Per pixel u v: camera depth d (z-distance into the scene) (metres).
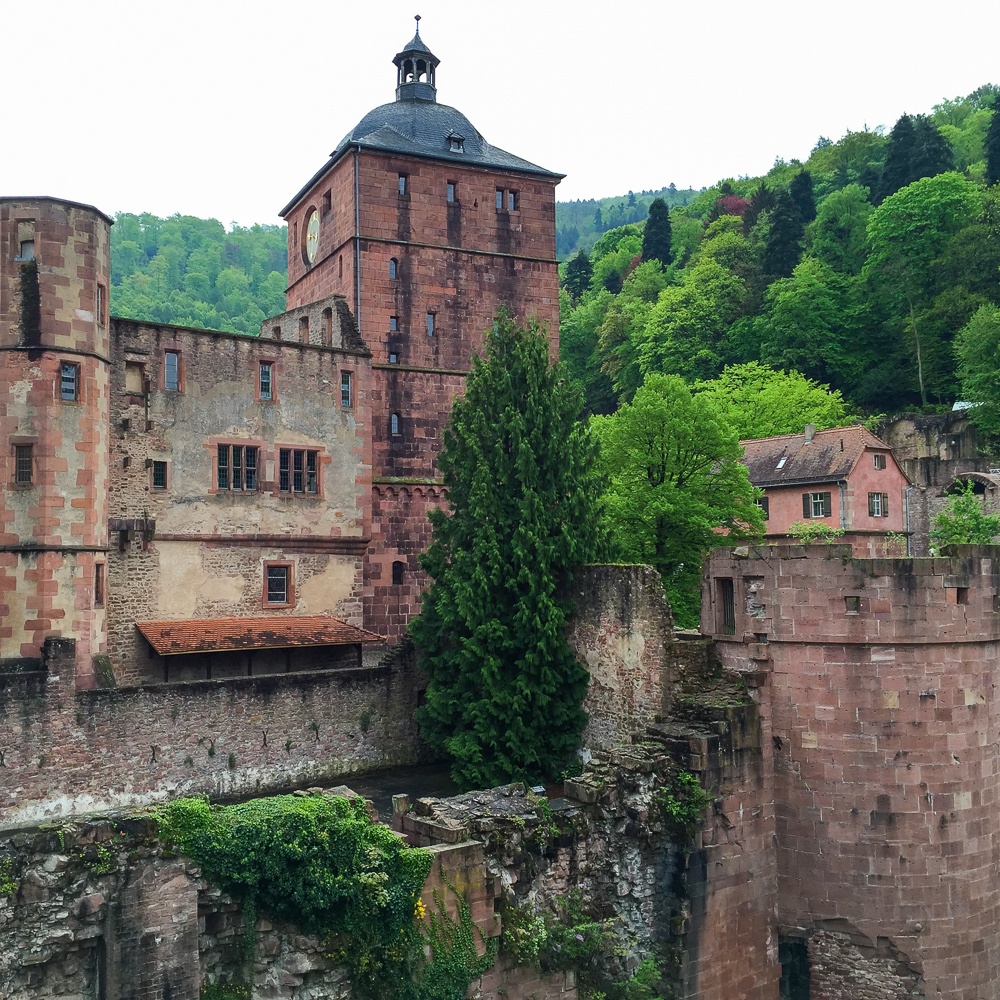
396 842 17.28
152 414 33.19
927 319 69.62
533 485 28.83
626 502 36.97
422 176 43.38
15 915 14.61
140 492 32.84
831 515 54.28
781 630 22.47
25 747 25.38
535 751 27.81
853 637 21.67
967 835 21.78
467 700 28.70
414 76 47.72
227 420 34.84
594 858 20.67
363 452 38.12
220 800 28.83
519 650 28.39
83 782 26.31
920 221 71.25
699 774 21.36
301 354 36.62
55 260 28.48
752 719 22.30
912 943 21.22
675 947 20.88
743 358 79.88
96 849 15.17
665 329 83.19
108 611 31.98
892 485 55.75
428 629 30.53
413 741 32.94
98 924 15.15
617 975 20.44
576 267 118.56
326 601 37.28
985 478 53.59
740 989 21.67
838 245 83.38
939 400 68.88
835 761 21.78
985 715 22.33
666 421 37.78
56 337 28.41
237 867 16.05
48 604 27.86
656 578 25.62
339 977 16.75
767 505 57.50
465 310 44.03
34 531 27.94
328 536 37.00
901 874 21.36
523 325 45.12
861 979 21.42
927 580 21.69
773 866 22.44
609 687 27.20
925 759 21.52
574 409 30.31
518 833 19.45
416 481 39.94
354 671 31.81
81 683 28.45
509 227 45.19
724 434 37.91
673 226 116.38
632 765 21.36
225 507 34.66
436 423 41.66
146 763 27.47
